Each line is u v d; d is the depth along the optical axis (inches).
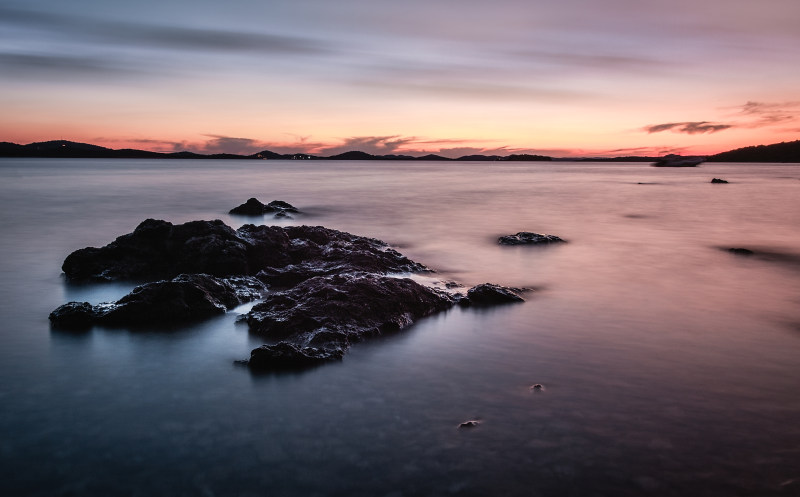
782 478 263.9
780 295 588.4
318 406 333.7
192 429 307.3
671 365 393.4
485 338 449.1
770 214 1381.6
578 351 420.5
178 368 389.1
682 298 575.2
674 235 1022.4
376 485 259.9
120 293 596.7
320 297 479.8
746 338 450.6
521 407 331.0
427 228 1108.5
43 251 834.8
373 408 331.0
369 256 676.1
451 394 348.8
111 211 1385.3
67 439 297.1
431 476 266.4
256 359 389.1
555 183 2970.0
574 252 841.5
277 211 1378.0
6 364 395.2
